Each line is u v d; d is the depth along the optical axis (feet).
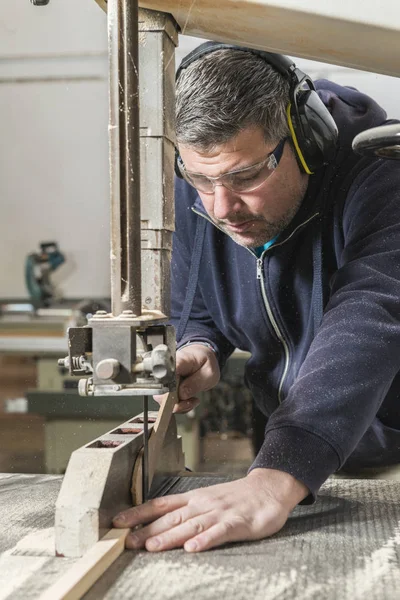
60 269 10.94
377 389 2.94
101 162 10.61
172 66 3.00
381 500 3.15
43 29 9.71
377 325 3.00
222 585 2.18
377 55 2.79
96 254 10.93
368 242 3.38
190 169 3.49
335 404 2.84
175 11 2.82
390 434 4.34
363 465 4.75
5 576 2.26
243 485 2.72
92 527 2.42
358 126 3.88
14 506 3.14
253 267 4.29
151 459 2.98
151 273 2.98
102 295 10.98
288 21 2.71
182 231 4.54
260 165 3.39
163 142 2.92
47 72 10.01
